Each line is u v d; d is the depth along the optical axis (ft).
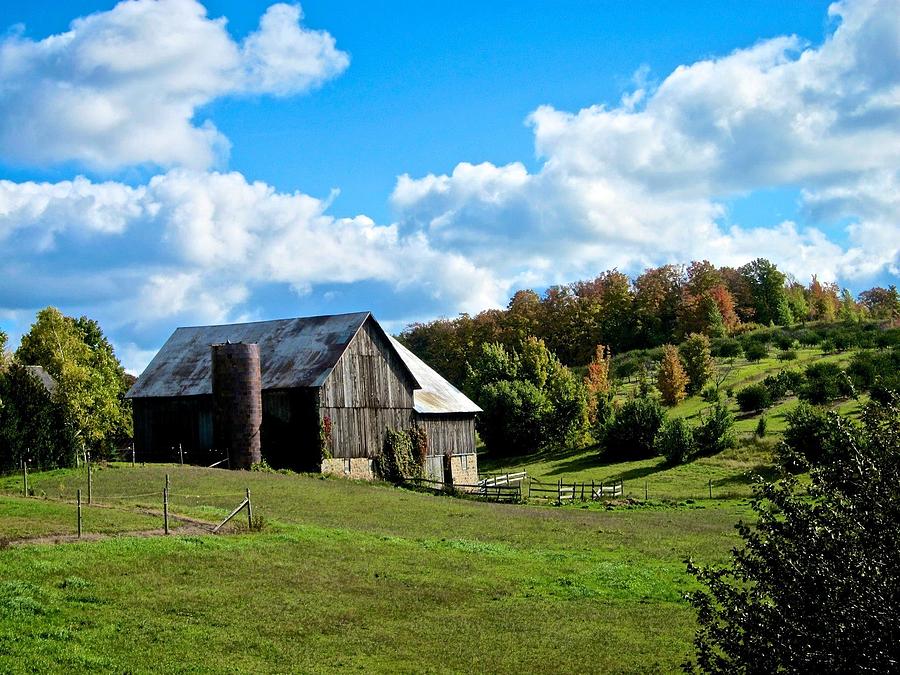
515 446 312.50
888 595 40.70
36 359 256.52
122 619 67.31
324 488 163.02
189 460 201.87
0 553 82.23
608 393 336.90
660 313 543.80
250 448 188.14
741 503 177.37
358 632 70.85
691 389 342.85
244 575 84.48
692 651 69.15
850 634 40.78
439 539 116.57
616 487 198.70
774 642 42.75
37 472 157.07
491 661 65.82
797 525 44.73
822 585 42.32
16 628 61.82
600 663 66.08
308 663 62.13
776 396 284.82
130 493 135.85
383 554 101.55
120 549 88.79
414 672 62.64
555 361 340.39
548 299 555.69
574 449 300.40
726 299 524.52
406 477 206.80
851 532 43.52
